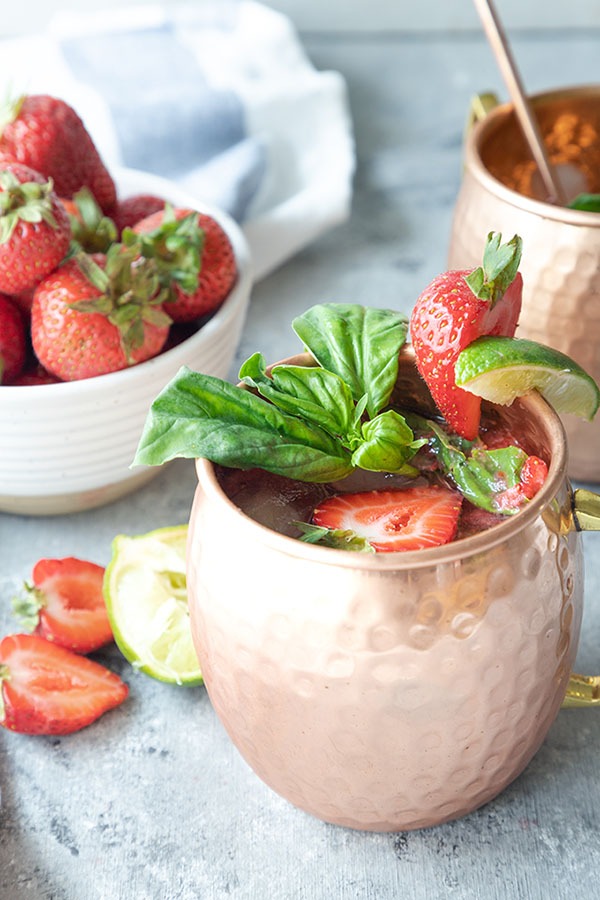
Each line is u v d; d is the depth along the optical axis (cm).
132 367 56
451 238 59
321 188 74
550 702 45
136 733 52
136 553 54
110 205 63
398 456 45
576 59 93
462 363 43
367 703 42
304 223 72
